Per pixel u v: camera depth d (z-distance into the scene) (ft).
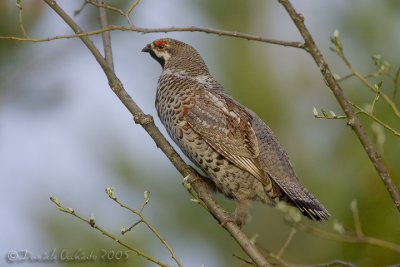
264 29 43.62
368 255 34.47
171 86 31.50
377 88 24.61
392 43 42.19
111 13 43.16
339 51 25.77
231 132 29.71
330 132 41.68
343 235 28.81
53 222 35.86
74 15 30.22
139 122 28.14
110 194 23.07
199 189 27.48
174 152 28.27
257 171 29.09
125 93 28.55
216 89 31.65
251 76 42.34
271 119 41.86
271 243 39.88
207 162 29.91
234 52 42.86
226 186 29.86
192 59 33.50
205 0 43.50
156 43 34.65
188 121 30.22
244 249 25.54
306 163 40.52
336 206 36.42
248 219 29.55
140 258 35.47
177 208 39.47
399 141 35.04
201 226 39.70
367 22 42.60
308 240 38.32
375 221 34.50
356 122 24.26
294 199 28.58
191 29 25.31
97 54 28.48
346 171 37.99
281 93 42.52
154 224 38.73
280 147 30.40
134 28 25.48
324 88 42.75
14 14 42.06
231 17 43.57
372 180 35.86
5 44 42.34
